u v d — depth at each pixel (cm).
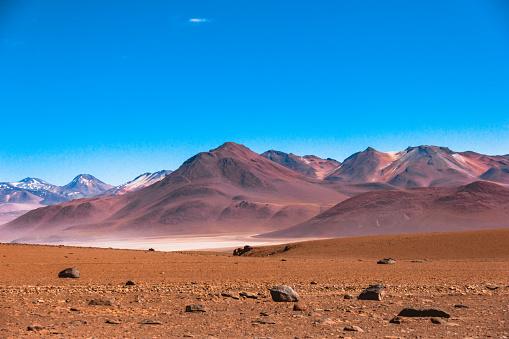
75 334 1872
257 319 2211
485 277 4178
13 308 2497
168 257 6225
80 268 4659
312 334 1897
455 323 2134
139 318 2273
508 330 1986
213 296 2941
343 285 3556
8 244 6925
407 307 2481
